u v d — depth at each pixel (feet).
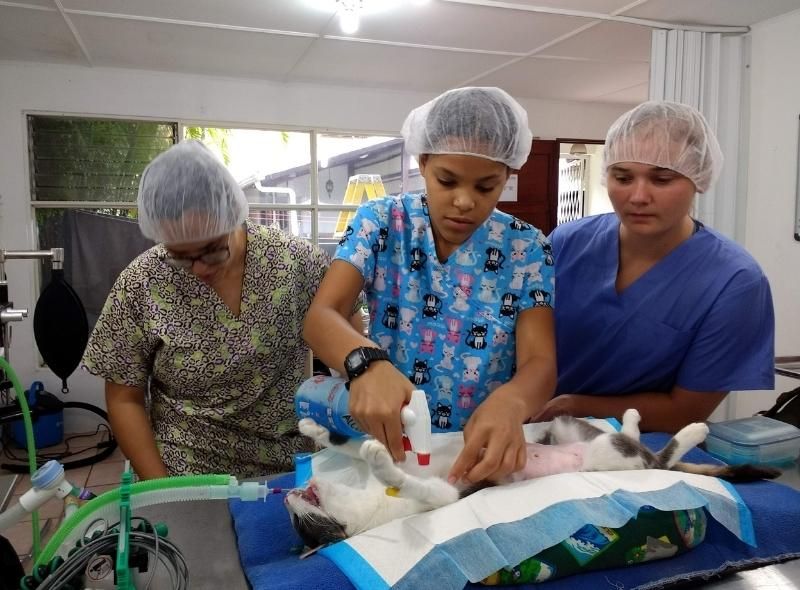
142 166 11.72
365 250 3.14
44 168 11.24
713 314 3.72
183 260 3.40
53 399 10.71
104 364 3.69
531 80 12.33
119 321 3.60
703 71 9.08
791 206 8.63
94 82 11.15
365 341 2.59
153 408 4.03
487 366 3.22
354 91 12.76
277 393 3.94
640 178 3.52
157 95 11.52
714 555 2.39
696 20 8.89
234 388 3.80
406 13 8.50
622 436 2.73
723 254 3.83
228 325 3.67
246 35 9.36
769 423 3.45
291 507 2.28
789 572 2.39
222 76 11.84
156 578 1.96
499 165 2.78
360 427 2.41
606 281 4.08
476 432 2.46
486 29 9.17
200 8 8.23
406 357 3.26
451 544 2.08
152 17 8.57
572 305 4.23
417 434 2.32
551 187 14.33
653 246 3.90
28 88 10.82
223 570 2.22
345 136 12.98
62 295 4.67
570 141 14.49
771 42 8.83
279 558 2.27
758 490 2.68
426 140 2.90
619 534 2.23
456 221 2.85
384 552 2.05
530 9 8.37
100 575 1.77
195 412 3.79
